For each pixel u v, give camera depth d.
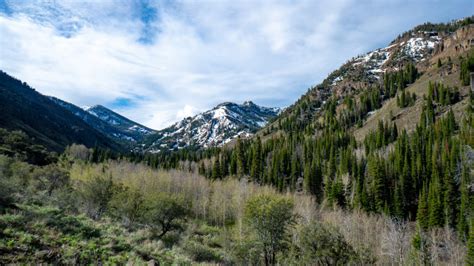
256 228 26.62
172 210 33.28
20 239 11.99
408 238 50.34
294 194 82.50
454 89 122.25
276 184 99.69
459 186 67.62
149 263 14.89
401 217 66.94
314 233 21.45
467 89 120.50
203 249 28.55
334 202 76.75
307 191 91.06
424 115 111.50
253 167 107.44
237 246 29.44
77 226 17.03
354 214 64.19
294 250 24.22
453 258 46.47
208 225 57.03
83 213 25.80
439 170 76.31
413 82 167.75
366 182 81.75
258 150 123.75
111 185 35.88
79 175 73.88
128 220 32.81
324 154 114.31
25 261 10.57
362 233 52.38
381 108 158.75
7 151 71.88
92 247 13.99
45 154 90.44
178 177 86.56
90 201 33.12
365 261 23.42
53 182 41.34
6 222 13.42
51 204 23.94
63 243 13.38
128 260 14.31
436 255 42.50
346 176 84.94
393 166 86.94
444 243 52.75
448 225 58.69
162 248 21.81
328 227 22.25
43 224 14.95
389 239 43.41
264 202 27.25
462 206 57.47
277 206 26.34
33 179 39.88
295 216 27.56
